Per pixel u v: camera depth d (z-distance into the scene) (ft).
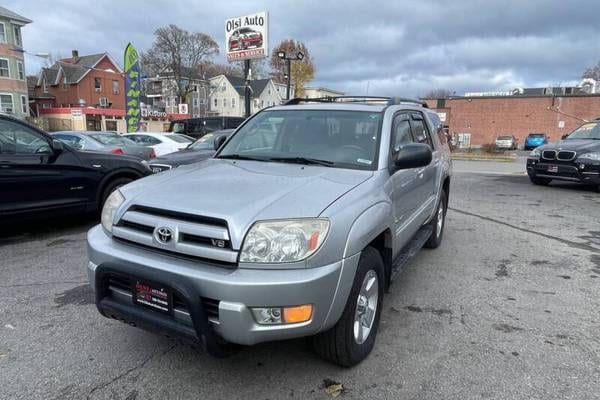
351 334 8.94
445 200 19.63
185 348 10.22
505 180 43.75
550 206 29.04
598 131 36.47
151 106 217.56
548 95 139.13
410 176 12.50
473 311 12.54
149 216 8.54
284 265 7.63
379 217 9.33
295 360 9.80
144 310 8.27
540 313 12.47
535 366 9.71
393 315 12.21
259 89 252.21
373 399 8.52
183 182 9.66
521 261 17.20
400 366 9.64
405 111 14.07
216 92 249.96
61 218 23.03
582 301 13.35
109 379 9.03
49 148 19.40
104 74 189.26
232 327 7.50
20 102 137.39
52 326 11.23
